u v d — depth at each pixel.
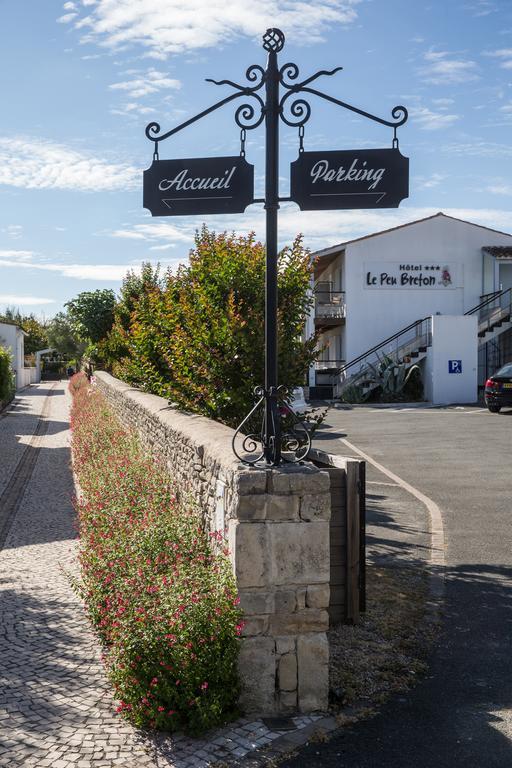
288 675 4.28
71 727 4.06
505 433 16.88
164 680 4.07
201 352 8.16
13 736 3.96
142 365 12.84
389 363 28.02
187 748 3.85
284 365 7.85
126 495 7.44
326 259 34.06
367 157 4.87
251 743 3.90
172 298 9.33
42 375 64.94
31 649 5.18
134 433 12.33
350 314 31.41
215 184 4.95
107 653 4.78
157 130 4.97
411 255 31.47
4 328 44.84
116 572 5.24
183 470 7.11
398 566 6.75
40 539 8.64
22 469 13.94
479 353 31.36
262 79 4.83
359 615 5.40
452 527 8.20
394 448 14.95
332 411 24.44
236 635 4.21
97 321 31.86
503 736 3.90
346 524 5.36
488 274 31.80
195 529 5.83
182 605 4.23
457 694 4.37
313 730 4.04
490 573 6.51
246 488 4.28
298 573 4.31
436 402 27.25
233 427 8.31
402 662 4.77
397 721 4.09
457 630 5.27
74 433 15.98
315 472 4.36
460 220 31.55
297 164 4.86
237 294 8.20
